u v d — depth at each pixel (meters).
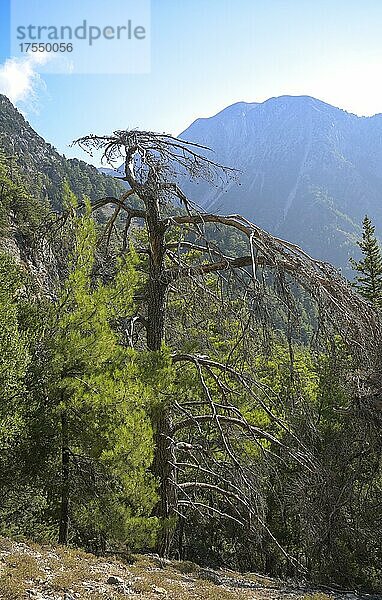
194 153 12.98
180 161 12.92
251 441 13.10
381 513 14.67
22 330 11.06
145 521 10.45
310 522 12.49
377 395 12.70
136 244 14.70
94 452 10.44
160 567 10.57
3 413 9.49
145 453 10.26
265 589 11.59
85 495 10.58
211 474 12.91
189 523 17.28
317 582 15.16
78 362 10.66
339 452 13.70
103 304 10.99
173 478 12.60
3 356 9.54
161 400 11.18
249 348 12.18
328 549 13.72
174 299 14.23
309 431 13.03
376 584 16.44
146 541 10.48
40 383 10.54
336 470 13.62
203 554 17.52
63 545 9.82
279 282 11.93
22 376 9.83
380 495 15.26
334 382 14.22
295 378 12.84
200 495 17.28
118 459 10.08
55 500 11.12
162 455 12.48
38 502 12.01
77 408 10.36
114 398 10.20
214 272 12.88
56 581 7.03
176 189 12.92
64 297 11.02
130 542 10.75
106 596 6.96
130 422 10.20
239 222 12.71
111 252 13.49
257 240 12.16
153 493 10.63
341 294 12.26
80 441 10.50
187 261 14.81
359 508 14.31
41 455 10.44
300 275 11.95
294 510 12.88
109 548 11.83
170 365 11.20
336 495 12.78
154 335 13.26
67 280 11.06
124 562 9.96
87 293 11.14
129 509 10.37
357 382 12.67
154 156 12.78
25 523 12.05
